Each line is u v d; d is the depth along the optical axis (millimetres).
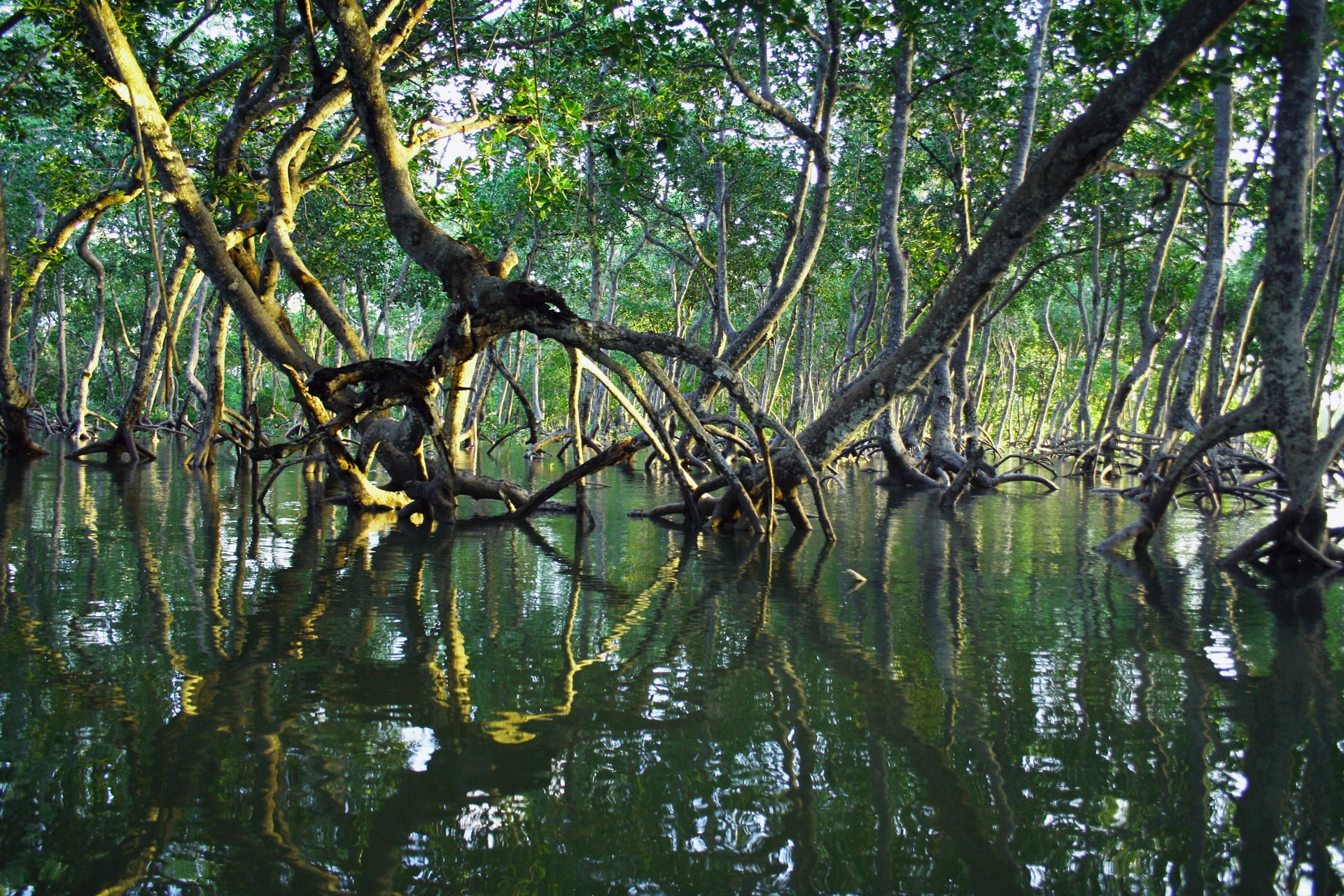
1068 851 3014
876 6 14047
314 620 5902
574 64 16281
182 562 7941
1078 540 10781
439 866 2859
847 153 27359
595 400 39656
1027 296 33625
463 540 9984
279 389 39812
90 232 22672
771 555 9383
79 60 14359
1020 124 17828
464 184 13977
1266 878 2857
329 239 25234
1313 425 8617
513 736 3930
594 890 2707
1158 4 11430
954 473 19594
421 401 8805
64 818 3113
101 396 45906
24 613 5824
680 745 3859
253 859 2875
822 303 39469
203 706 4223
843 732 4051
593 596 6961
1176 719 4258
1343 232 11273
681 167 25609
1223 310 21438
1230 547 10359
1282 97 8281
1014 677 4914
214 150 15664
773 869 2883
